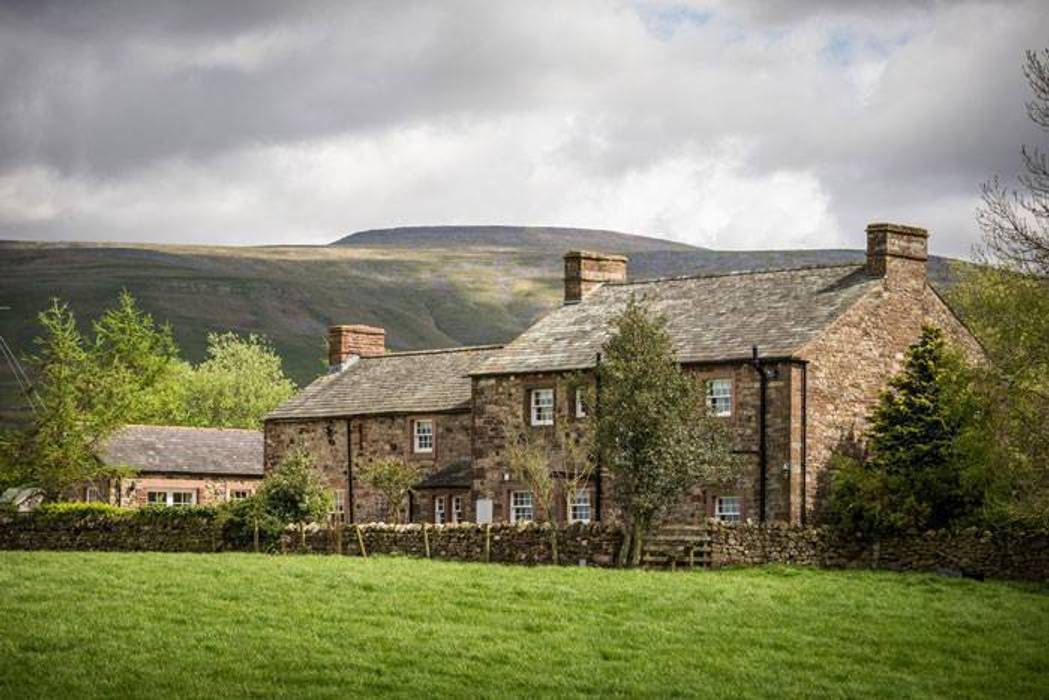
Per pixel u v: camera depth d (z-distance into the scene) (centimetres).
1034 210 3709
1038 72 3684
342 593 3256
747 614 3180
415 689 2464
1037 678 2750
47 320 5812
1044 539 4012
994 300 4122
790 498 4584
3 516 5169
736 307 5162
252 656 2641
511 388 5309
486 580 3484
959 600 3500
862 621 3170
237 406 10706
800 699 2520
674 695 2503
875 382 4912
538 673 2603
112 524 4988
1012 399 3884
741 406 4738
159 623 2888
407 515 5719
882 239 5022
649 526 4150
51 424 5484
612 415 4122
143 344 5994
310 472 4847
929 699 2566
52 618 2905
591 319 5503
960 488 4309
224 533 4741
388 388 6122
